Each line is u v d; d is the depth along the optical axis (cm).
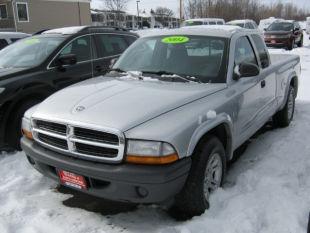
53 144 382
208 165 385
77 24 4753
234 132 438
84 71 681
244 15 5872
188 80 441
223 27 528
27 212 402
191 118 362
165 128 343
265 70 552
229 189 432
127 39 797
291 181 439
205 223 362
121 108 365
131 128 340
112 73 493
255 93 501
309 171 475
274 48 2400
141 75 466
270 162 495
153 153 334
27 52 665
